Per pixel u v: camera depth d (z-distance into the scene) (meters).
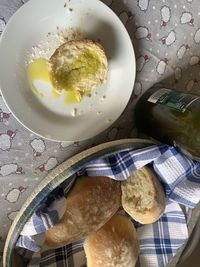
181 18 0.31
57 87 0.27
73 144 0.30
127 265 0.32
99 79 0.28
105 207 0.30
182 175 0.30
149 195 0.30
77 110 0.28
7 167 0.28
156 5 0.29
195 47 0.32
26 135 0.28
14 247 0.28
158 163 0.30
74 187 0.29
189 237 0.37
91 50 0.27
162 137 0.30
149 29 0.30
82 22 0.27
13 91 0.26
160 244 0.35
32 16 0.25
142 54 0.30
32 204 0.26
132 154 0.28
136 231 0.34
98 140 0.31
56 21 0.26
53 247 0.30
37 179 0.29
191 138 0.28
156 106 0.29
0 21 0.25
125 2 0.28
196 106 0.27
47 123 0.27
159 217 0.32
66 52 0.26
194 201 0.31
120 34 0.27
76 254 0.33
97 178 0.29
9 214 0.29
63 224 0.28
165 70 0.31
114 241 0.31
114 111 0.29
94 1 0.26
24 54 0.26
